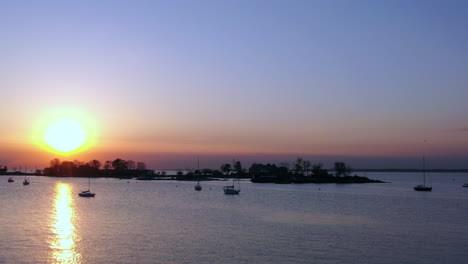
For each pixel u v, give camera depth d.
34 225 82.31
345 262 56.12
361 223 89.38
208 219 93.44
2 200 143.75
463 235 75.44
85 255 58.53
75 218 93.88
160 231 76.38
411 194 191.12
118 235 72.06
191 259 56.81
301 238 70.75
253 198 160.12
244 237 71.12
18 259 56.50
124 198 157.75
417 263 56.31
